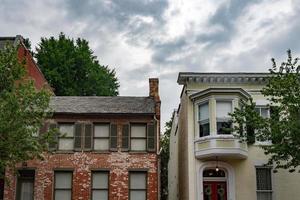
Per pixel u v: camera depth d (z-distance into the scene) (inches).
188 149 1194.6
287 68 975.6
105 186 1205.7
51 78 1835.6
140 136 1244.5
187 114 1221.1
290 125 901.2
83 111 1237.1
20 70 948.6
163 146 2081.7
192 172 1177.4
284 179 1189.7
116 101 1307.8
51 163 1207.6
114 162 1216.8
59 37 1989.4
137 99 1323.8
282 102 946.1
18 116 897.5
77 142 1225.4
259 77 1223.5
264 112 1218.6
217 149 1141.7
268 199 1180.5
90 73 1957.4
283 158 944.9
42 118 953.5
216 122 1167.0
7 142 877.8
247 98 1196.5
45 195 1185.4
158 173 1223.5
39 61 1892.2
